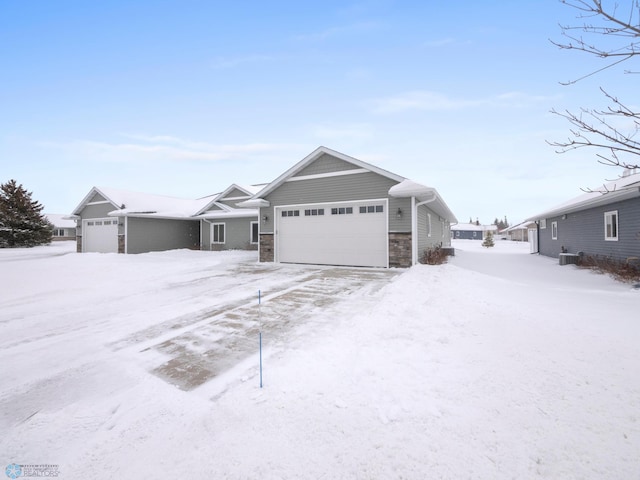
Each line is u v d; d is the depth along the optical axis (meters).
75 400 2.95
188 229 22.75
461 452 1.88
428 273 9.01
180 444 2.21
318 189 12.33
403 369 3.04
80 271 11.20
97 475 1.98
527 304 5.31
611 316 4.48
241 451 2.03
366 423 2.22
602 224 11.70
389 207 11.06
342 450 1.97
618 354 3.08
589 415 2.16
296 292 7.32
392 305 5.45
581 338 3.51
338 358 3.44
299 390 2.78
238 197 20.77
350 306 5.91
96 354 4.01
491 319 4.33
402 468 1.80
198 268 11.91
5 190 28.19
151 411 2.71
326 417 2.32
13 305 6.51
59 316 5.70
